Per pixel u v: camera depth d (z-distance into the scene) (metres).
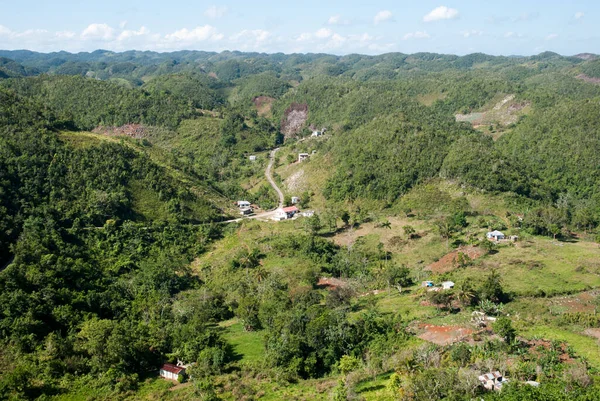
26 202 114.62
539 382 57.53
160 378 71.50
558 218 128.75
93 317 86.88
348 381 64.44
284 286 106.19
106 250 118.31
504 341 68.44
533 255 109.50
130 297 102.31
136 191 141.62
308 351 74.69
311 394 65.12
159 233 132.50
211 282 117.00
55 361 70.50
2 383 64.25
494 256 110.81
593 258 105.25
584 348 68.00
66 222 118.88
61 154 134.50
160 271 112.94
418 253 122.06
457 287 89.38
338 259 122.56
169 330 82.44
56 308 84.94
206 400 62.62
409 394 57.53
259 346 81.50
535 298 87.62
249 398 64.00
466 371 58.62
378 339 76.12
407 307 88.75
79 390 66.44
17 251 96.81
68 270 98.88
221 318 98.50
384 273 106.94
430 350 67.00
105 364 71.12
